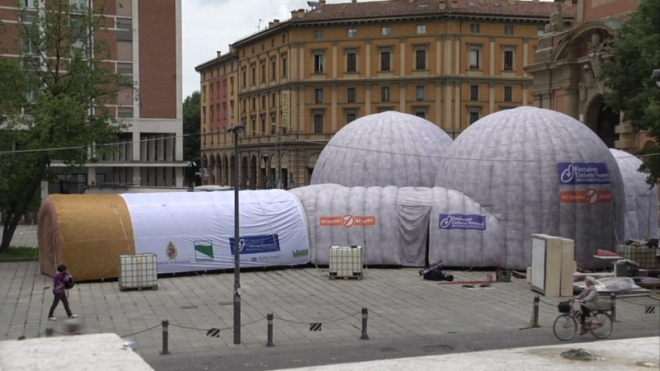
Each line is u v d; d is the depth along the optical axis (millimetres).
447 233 34188
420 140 43531
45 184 62906
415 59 84312
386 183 42156
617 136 55625
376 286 29609
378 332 21047
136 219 31688
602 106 54312
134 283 28422
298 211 35156
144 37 61469
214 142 117062
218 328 21438
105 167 64000
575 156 34250
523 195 33750
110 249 30625
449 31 82875
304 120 88562
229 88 111062
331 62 87062
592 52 52562
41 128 36281
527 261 33531
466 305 25406
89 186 56656
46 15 38844
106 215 31234
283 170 91750
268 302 25953
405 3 87625
